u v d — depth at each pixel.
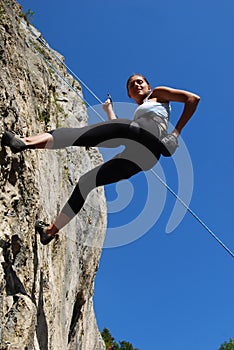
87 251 10.41
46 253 7.39
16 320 5.68
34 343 6.29
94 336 11.54
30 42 10.29
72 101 11.30
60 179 9.18
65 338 8.27
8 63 7.24
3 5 8.23
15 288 5.93
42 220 7.30
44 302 6.98
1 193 5.92
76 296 10.21
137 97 6.13
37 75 9.23
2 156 5.87
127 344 31.81
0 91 6.29
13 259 6.07
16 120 6.61
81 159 10.56
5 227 5.75
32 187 6.77
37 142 5.55
